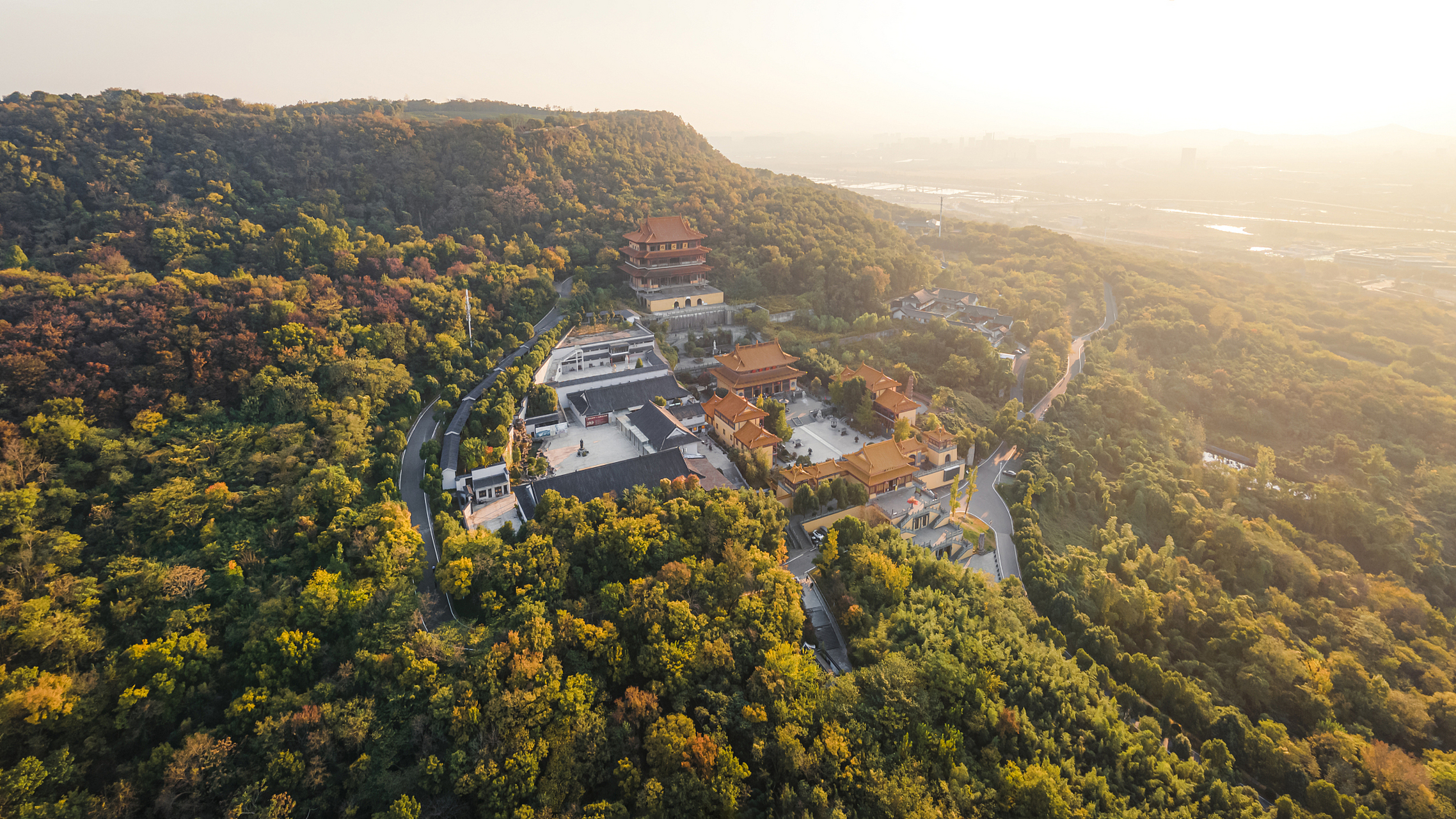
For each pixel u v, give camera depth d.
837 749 64.31
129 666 62.88
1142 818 66.31
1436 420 171.12
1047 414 161.00
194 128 184.25
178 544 78.94
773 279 196.75
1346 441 165.25
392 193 193.12
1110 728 76.12
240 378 104.12
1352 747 81.50
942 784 65.06
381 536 80.56
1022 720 73.25
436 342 129.62
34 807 51.66
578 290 169.25
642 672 69.62
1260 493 146.25
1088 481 138.88
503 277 155.88
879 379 149.75
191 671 63.38
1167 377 194.62
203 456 91.12
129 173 159.50
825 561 94.19
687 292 181.25
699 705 68.00
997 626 85.88
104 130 169.00
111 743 59.66
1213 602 108.81
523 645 66.25
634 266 186.25
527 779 57.56
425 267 153.00
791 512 110.44
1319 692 91.75
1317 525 140.00
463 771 57.53
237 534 80.38
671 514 88.38
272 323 115.38
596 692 66.56
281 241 148.88
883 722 69.25
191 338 105.38
